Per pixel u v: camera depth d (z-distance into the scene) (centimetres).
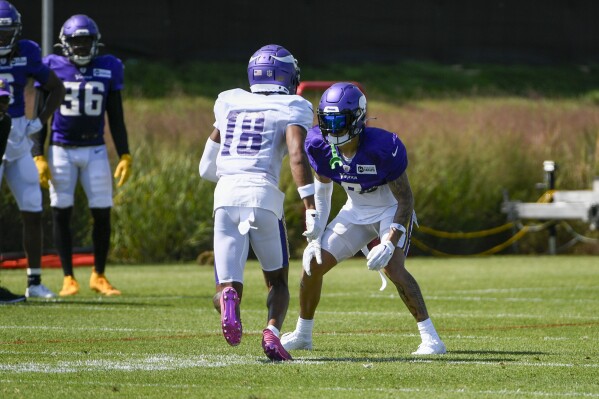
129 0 12044
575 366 2225
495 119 7188
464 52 13912
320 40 13150
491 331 2889
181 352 2403
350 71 12688
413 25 13662
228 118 2245
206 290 4134
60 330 2798
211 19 12519
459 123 7000
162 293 3988
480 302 3719
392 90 12019
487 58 13988
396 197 2339
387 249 2297
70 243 3853
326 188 2392
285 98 2233
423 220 6325
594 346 2564
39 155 3822
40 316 3114
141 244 5844
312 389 1931
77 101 3791
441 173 6412
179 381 2012
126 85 10881
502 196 6512
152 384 1980
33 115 3781
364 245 2422
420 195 6319
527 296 3944
